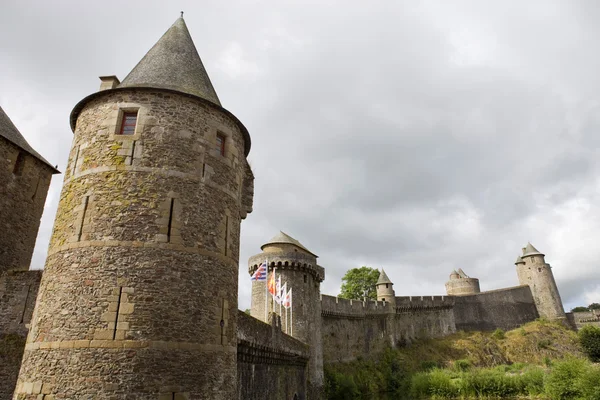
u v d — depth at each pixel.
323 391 31.20
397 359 47.22
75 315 9.75
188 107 12.37
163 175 11.27
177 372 9.72
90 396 8.98
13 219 19.44
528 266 66.25
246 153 15.22
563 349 52.41
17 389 9.90
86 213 10.76
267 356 18.41
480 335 57.28
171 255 10.62
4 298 15.79
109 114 11.82
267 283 31.27
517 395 37.06
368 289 60.84
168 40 14.50
